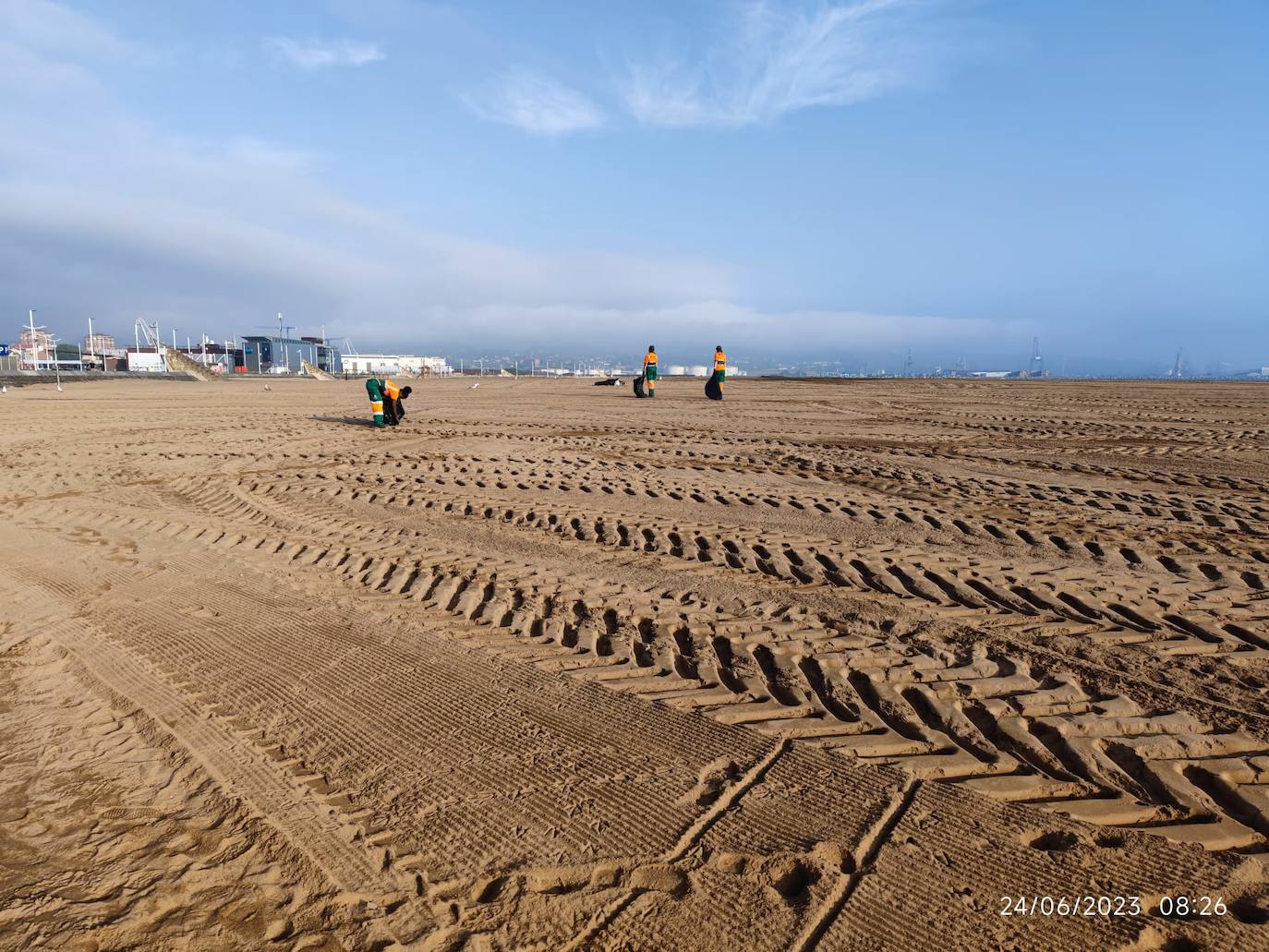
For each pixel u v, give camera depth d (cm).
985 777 318
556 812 299
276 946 232
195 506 863
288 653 454
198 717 377
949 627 480
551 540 706
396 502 875
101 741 354
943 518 766
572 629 490
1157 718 362
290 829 289
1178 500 840
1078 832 282
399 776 325
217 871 266
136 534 741
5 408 2159
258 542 709
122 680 418
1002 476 1010
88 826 289
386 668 433
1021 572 587
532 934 238
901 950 229
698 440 1395
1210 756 332
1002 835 281
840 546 670
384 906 250
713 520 774
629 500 876
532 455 1214
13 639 474
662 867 267
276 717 377
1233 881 257
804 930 237
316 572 620
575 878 263
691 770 327
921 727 359
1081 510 802
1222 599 525
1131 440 1353
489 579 591
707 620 498
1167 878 258
